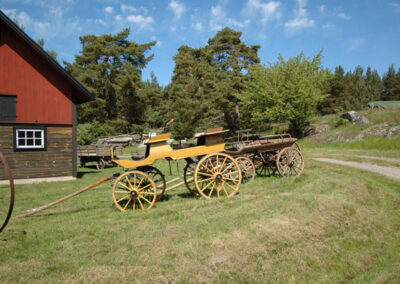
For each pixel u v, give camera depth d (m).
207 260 4.30
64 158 13.47
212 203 6.93
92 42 41.44
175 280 3.83
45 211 7.06
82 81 39.50
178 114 35.72
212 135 7.54
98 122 40.59
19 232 5.36
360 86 85.88
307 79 28.39
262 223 5.57
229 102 37.19
